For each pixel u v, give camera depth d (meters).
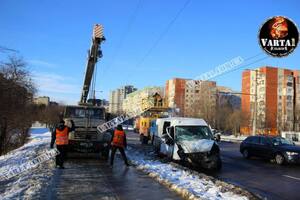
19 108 36.91
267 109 91.94
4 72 35.69
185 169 14.67
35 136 49.69
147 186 11.17
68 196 9.62
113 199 9.34
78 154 19.73
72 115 19.77
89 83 22.12
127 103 107.69
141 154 22.30
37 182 11.59
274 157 19.80
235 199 9.18
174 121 18.41
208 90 86.38
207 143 16.81
